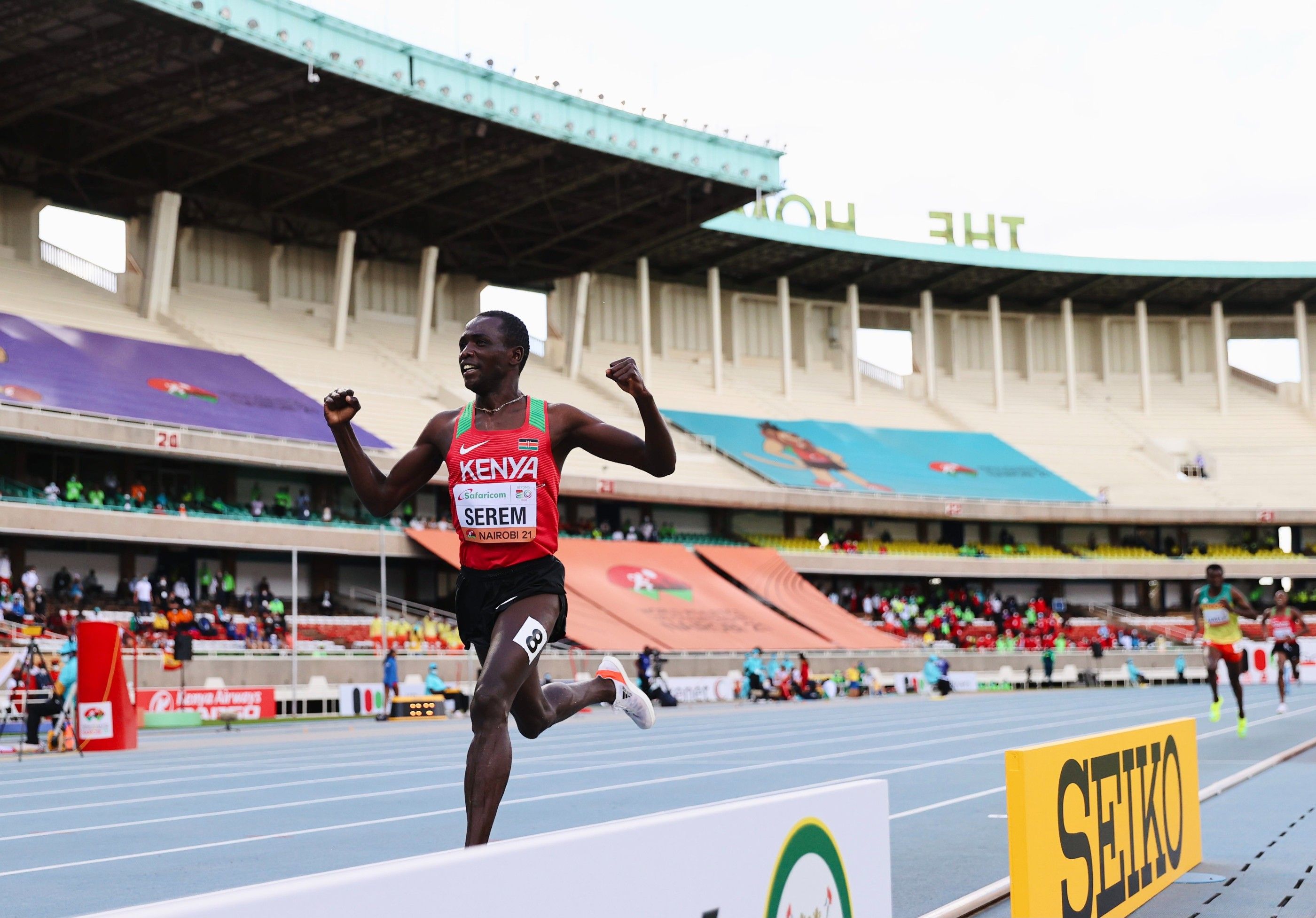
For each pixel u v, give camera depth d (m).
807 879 3.29
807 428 61.31
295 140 43.19
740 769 14.34
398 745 20.83
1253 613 16.89
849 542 55.47
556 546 5.16
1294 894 6.21
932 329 68.56
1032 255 65.44
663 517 55.41
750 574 50.88
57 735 20.50
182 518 37.38
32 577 33.56
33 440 36.78
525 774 14.01
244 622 36.31
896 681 46.12
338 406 5.12
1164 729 6.26
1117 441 67.56
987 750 16.83
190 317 47.84
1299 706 28.19
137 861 7.93
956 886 6.60
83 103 40.59
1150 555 60.97
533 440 5.05
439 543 42.53
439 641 39.59
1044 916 4.45
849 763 14.84
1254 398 72.44
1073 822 4.86
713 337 62.50
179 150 45.25
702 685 39.81
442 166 46.56
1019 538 62.88
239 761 17.56
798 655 43.59
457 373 54.22
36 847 8.65
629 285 64.38
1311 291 70.12
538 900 2.32
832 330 69.56
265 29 36.09
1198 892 6.27
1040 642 52.19
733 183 49.41
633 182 49.88
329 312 54.12
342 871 2.01
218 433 39.53
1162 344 73.75
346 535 40.94
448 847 8.28
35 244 45.78
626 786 12.30
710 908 2.83
